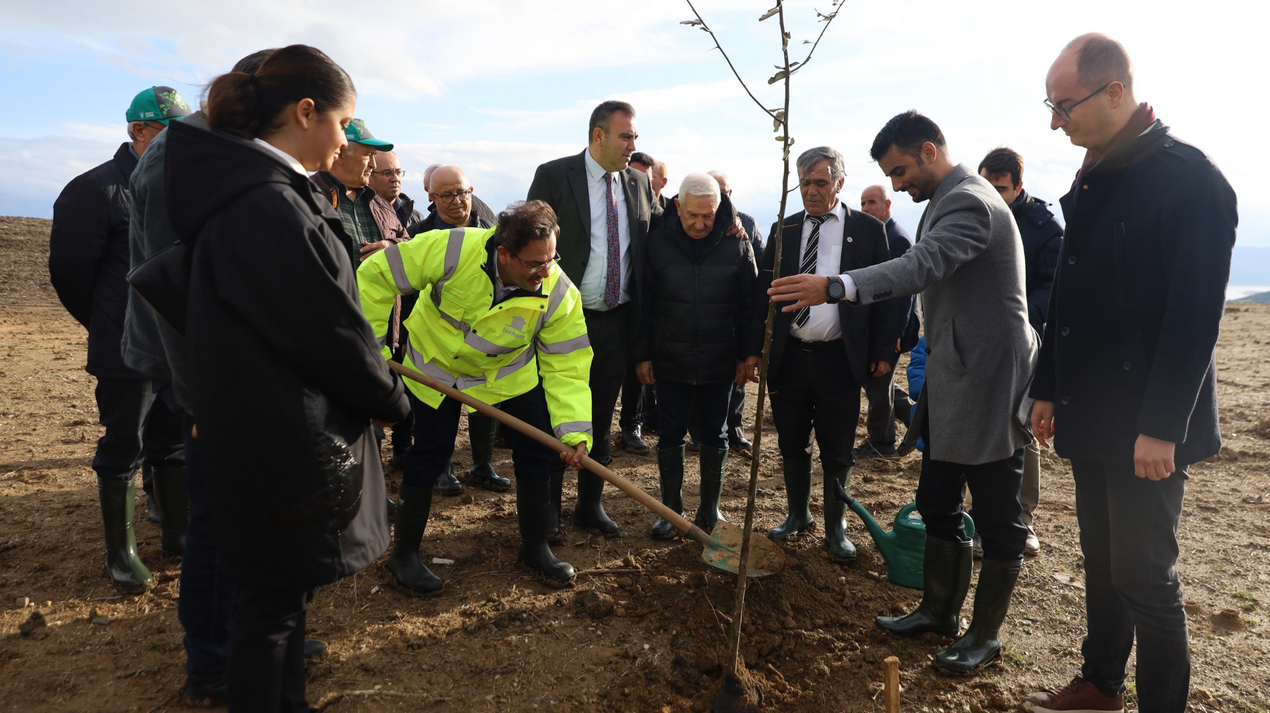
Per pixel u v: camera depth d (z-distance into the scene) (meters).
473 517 4.10
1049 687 2.67
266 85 1.83
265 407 1.72
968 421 2.67
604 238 3.84
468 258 3.00
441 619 3.01
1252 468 5.18
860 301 2.38
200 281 1.73
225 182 1.72
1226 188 1.98
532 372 3.31
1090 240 2.25
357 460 1.92
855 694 2.62
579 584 3.34
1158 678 2.19
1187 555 3.77
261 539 1.78
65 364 8.40
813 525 4.06
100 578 3.22
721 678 2.61
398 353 4.28
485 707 2.48
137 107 2.99
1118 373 2.18
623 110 3.67
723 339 3.84
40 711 2.35
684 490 4.78
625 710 2.48
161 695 2.46
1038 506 4.52
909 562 3.36
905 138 2.78
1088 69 2.11
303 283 1.71
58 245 2.95
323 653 2.73
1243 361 9.37
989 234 2.58
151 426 3.25
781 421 3.84
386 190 4.61
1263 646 2.93
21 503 4.06
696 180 3.70
